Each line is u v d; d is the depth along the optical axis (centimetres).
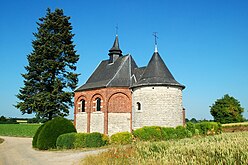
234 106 6000
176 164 769
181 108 2736
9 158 1692
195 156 799
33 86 3544
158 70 2762
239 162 722
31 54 3584
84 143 2089
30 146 2559
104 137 2159
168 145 1155
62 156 1698
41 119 3475
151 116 2609
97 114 2938
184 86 2789
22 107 3412
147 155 1032
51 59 3572
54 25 3678
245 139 1082
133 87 2816
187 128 2605
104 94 2872
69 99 3581
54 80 3512
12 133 4559
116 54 3350
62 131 2209
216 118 6097
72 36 3797
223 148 808
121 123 2838
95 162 1153
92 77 3425
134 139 2244
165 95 2639
